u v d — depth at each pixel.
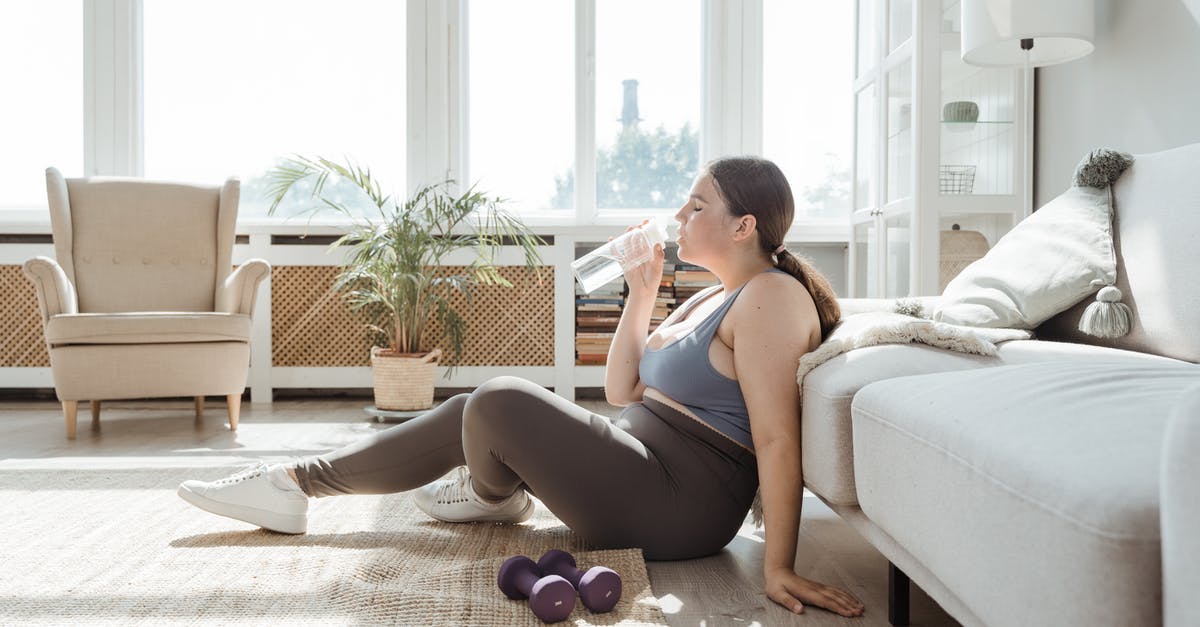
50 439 2.96
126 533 1.65
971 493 0.80
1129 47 2.49
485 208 4.24
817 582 1.35
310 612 1.22
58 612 1.22
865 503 1.11
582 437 1.37
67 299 3.05
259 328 4.03
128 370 3.00
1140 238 1.57
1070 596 0.63
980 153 2.97
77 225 3.51
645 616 1.19
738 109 4.18
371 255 3.56
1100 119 2.64
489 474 1.47
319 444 2.88
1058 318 1.71
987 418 0.84
